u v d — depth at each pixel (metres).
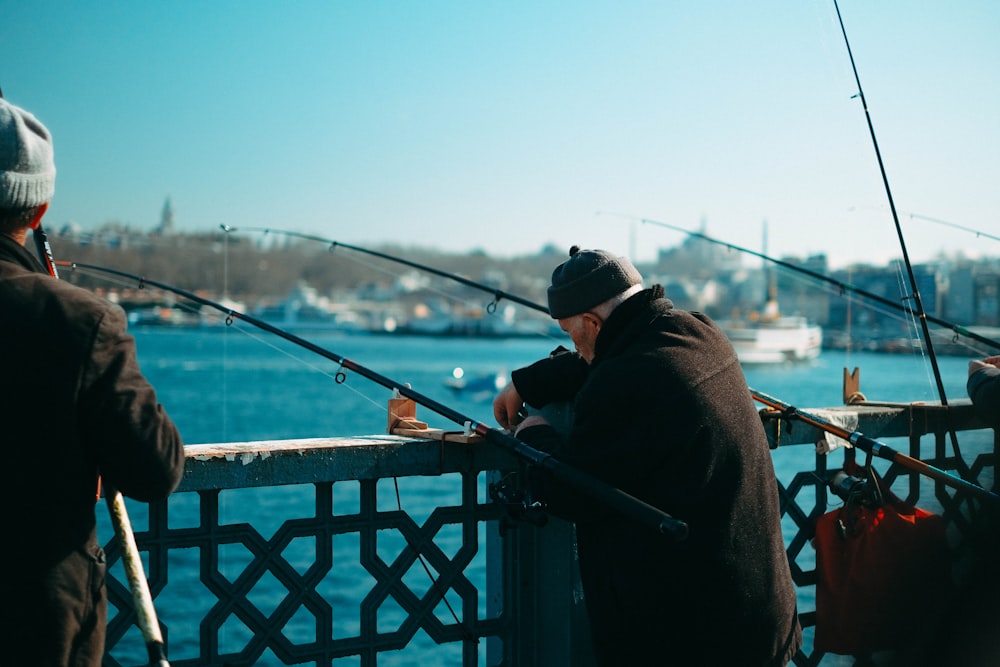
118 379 1.63
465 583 2.60
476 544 2.61
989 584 2.64
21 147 1.65
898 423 3.05
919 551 2.63
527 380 2.47
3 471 1.56
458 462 2.53
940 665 2.62
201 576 2.28
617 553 2.04
